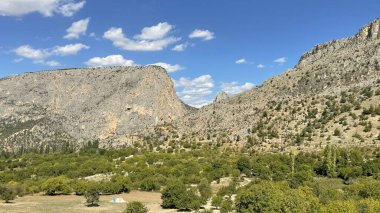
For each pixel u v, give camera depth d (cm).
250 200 5866
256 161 14075
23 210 9100
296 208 5809
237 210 6084
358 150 14112
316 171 13075
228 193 9938
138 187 12756
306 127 18538
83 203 10250
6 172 15875
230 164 14138
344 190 9169
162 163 16275
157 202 10294
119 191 12056
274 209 5706
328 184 10900
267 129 19625
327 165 12731
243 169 13475
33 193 12356
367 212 6444
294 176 11394
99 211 8969
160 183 12744
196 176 12794
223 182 12481
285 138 17962
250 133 19875
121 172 15088
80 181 12719
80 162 17838
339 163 13038
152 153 18650
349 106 19412
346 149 14250
